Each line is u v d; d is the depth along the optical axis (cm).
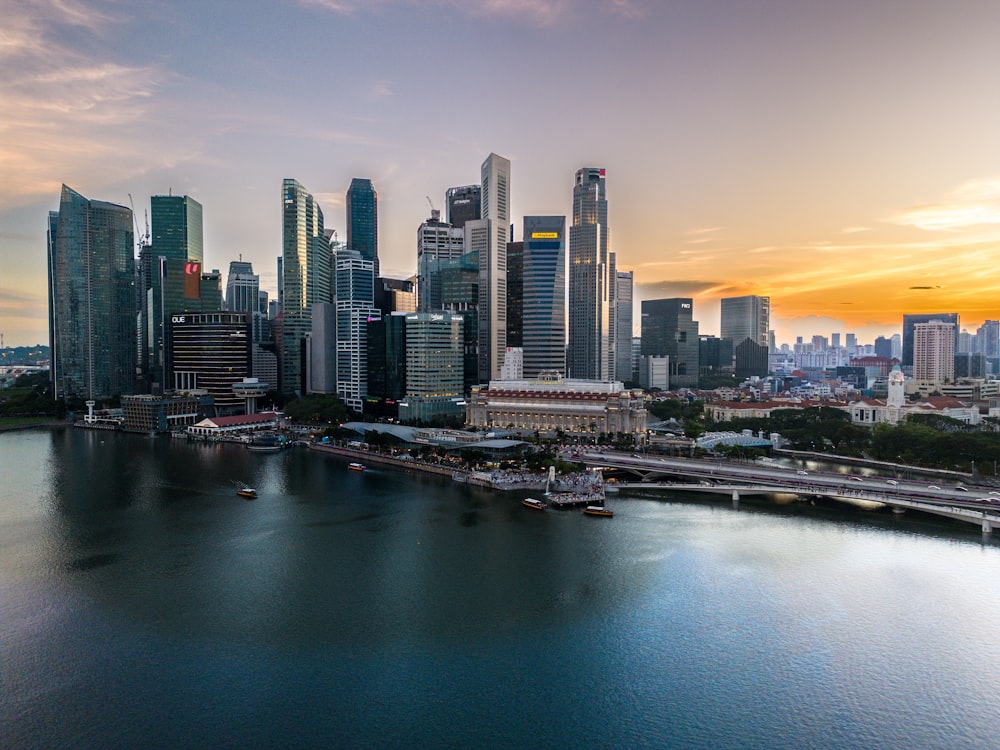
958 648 18475
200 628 19362
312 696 16188
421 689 16512
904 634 19212
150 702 15850
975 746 14675
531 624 19712
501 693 16375
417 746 14500
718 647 18525
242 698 16062
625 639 18900
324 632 19175
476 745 14550
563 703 16025
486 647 18425
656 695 16362
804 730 15150
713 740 14800
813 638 18988
